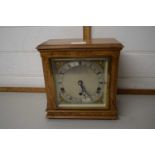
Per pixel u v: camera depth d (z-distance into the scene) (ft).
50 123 3.47
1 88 4.68
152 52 4.19
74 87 3.47
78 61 3.24
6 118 3.64
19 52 4.42
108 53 3.05
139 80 4.42
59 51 3.07
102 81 3.38
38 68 4.52
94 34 4.18
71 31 4.21
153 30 4.05
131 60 4.28
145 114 3.68
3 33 4.28
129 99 4.26
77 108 3.51
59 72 3.35
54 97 3.44
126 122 3.44
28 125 3.41
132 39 4.14
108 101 3.41
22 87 4.66
